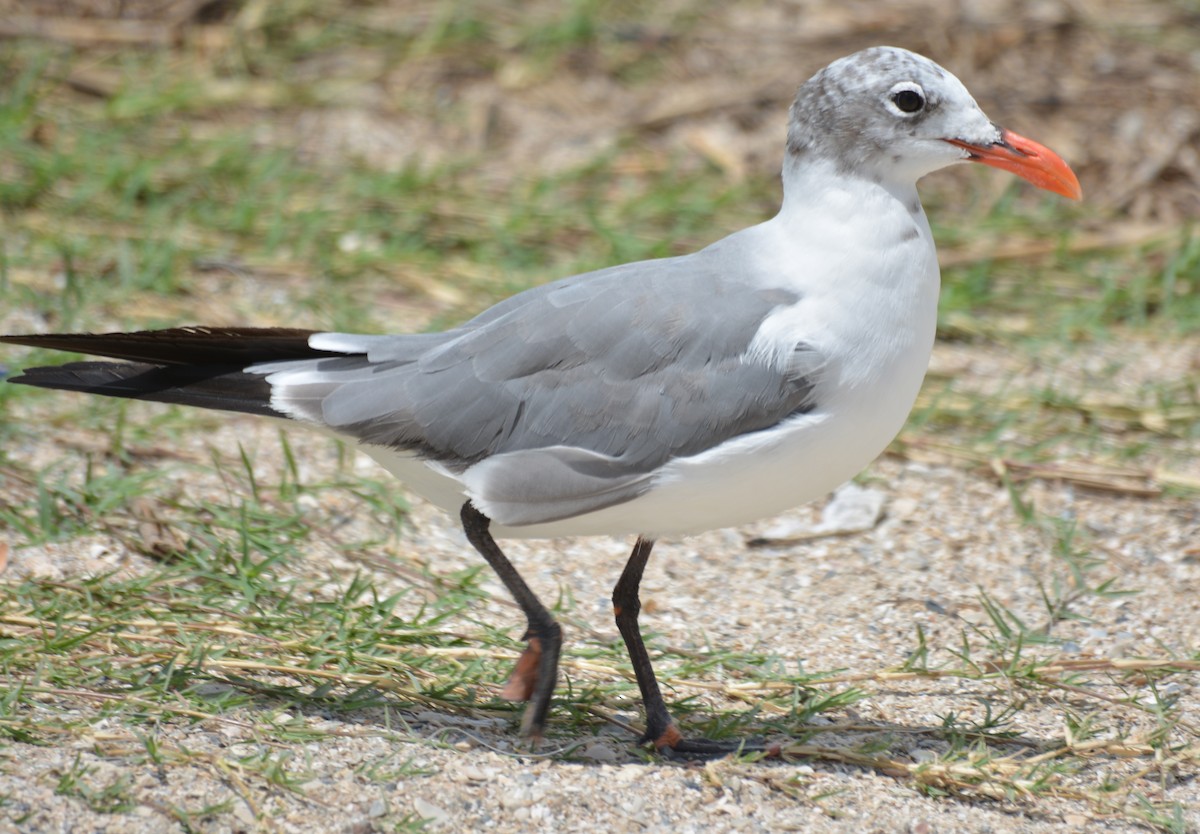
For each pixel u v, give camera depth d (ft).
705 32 59.16
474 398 24.67
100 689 25.20
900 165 25.09
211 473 35.17
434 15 59.67
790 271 24.77
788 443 23.97
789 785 24.09
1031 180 25.59
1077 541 34.63
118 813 21.62
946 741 26.35
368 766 23.56
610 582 32.58
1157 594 32.30
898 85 24.85
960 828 23.32
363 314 41.68
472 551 33.55
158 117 51.67
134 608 28.25
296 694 25.76
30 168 47.26
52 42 54.29
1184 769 25.61
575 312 24.82
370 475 36.14
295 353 25.72
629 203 49.24
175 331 25.30
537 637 24.88
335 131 52.60
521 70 56.75
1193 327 45.42
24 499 32.50
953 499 36.52
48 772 22.29
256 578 29.99
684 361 24.29
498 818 22.66
